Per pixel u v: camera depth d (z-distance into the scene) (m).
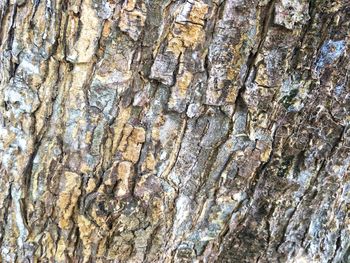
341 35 0.37
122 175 0.40
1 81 0.39
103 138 0.39
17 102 0.39
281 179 0.43
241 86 0.38
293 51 0.37
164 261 0.45
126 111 0.39
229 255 0.47
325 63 0.38
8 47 0.38
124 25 0.36
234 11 0.36
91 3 0.35
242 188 0.43
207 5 0.35
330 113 0.40
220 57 0.37
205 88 0.38
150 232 0.42
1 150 0.40
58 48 0.37
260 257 0.47
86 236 0.42
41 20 0.36
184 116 0.39
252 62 0.38
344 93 0.40
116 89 0.38
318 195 0.45
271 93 0.39
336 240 0.50
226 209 0.44
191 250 0.46
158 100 0.38
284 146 0.41
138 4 0.35
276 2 0.35
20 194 0.41
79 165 0.40
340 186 0.45
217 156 0.41
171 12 0.36
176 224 0.43
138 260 0.44
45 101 0.38
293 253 0.48
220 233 0.45
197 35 0.36
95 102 0.38
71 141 0.39
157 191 0.41
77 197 0.41
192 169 0.41
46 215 0.42
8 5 0.37
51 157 0.40
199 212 0.44
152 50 0.37
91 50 0.36
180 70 0.37
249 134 0.40
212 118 0.39
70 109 0.38
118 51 0.37
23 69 0.38
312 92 0.39
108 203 0.40
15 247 0.43
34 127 0.39
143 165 0.40
